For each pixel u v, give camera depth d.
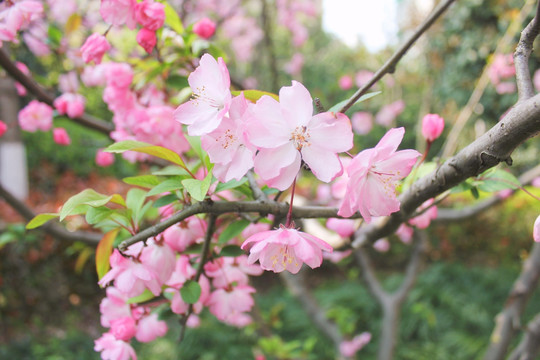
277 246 0.28
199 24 0.41
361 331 1.49
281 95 0.25
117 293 0.36
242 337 1.46
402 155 0.27
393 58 0.33
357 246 0.38
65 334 1.52
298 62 1.81
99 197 0.30
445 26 1.43
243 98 0.26
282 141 0.25
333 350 1.35
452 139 0.73
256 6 1.79
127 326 0.34
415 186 0.31
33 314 1.57
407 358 1.36
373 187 0.28
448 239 1.99
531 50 0.29
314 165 0.26
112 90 0.42
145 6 0.34
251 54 1.78
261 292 1.89
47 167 2.11
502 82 0.98
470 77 1.34
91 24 0.77
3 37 0.37
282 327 1.48
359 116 1.51
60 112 0.49
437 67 1.53
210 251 0.34
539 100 0.25
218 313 0.36
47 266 1.58
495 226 1.95
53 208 1.60
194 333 1.41
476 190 0.33
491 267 1.95
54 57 0.58
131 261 0.31
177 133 0.39
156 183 0.32
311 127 0.25
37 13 0.38
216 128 0.26
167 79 0.42
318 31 2.78
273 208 0.29
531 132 0.25
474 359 1.35
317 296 1.67
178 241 0.33
